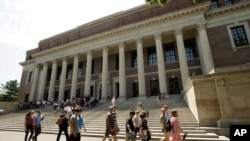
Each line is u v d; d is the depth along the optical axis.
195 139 8.52
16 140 10.14
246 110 8.80
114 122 7.41
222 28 22.47
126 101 21.80
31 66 39.03
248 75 9.18
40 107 27.45
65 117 8.25
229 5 22.25
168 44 28.02
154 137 9.59
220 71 9.77
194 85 10.70
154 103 17.70
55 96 34.44
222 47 21.75
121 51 25.83
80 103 21.42
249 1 21.39
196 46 25.48
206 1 22.92
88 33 31.62
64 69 30.67
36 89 33.59
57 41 35.22
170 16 23.56
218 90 9.72
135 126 7.58
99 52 30.53
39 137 11.38
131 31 26.08
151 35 24.78
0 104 28.44
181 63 21.59
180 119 11.36
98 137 10.97
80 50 29.94
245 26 21.34
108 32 27.28
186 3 24.17
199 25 22.03
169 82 25.78
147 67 27.81
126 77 28.69
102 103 23.56
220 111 9.66
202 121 9.86
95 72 32.09
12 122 19.53
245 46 20.61
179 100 17.00
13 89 65.94
